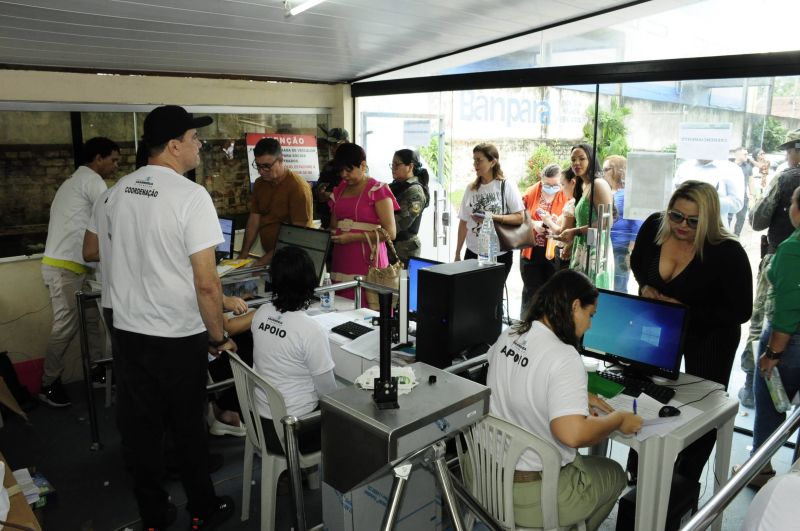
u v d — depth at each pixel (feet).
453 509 4.45
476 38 13.74
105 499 9.59
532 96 14.67
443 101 16.61
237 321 9.05
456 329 7.54
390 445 3.88
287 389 7.93
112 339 8.32
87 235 9.19
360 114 17.97
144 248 7.04
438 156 17.06
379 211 12.23
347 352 9.26
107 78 13.55
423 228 17.83
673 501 7.26
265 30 11.50
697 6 11.19
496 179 14.67
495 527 5.52
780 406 8.89
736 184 11.39
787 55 9.71
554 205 15.05
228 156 16.07
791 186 10.48
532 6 11.66
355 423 4.07
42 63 12.45
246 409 8.23
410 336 9.51
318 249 11.68
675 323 7.79
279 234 12.73
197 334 7.55
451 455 7.76
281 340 7.79
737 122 11.20
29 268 13.38
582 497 6.42
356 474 4.17
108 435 11.80
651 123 12.46
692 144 11.89
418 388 4.50
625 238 13.38
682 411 7.23
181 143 7.18
